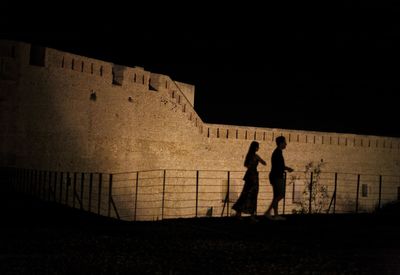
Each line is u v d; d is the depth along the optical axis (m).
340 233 17.41
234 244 14.29
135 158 33.53
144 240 14.67
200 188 38.12
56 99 28.02
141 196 34.03
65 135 28.61
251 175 18.77
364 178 46.47
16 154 26.06
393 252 13.79
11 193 22.62
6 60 25.70
